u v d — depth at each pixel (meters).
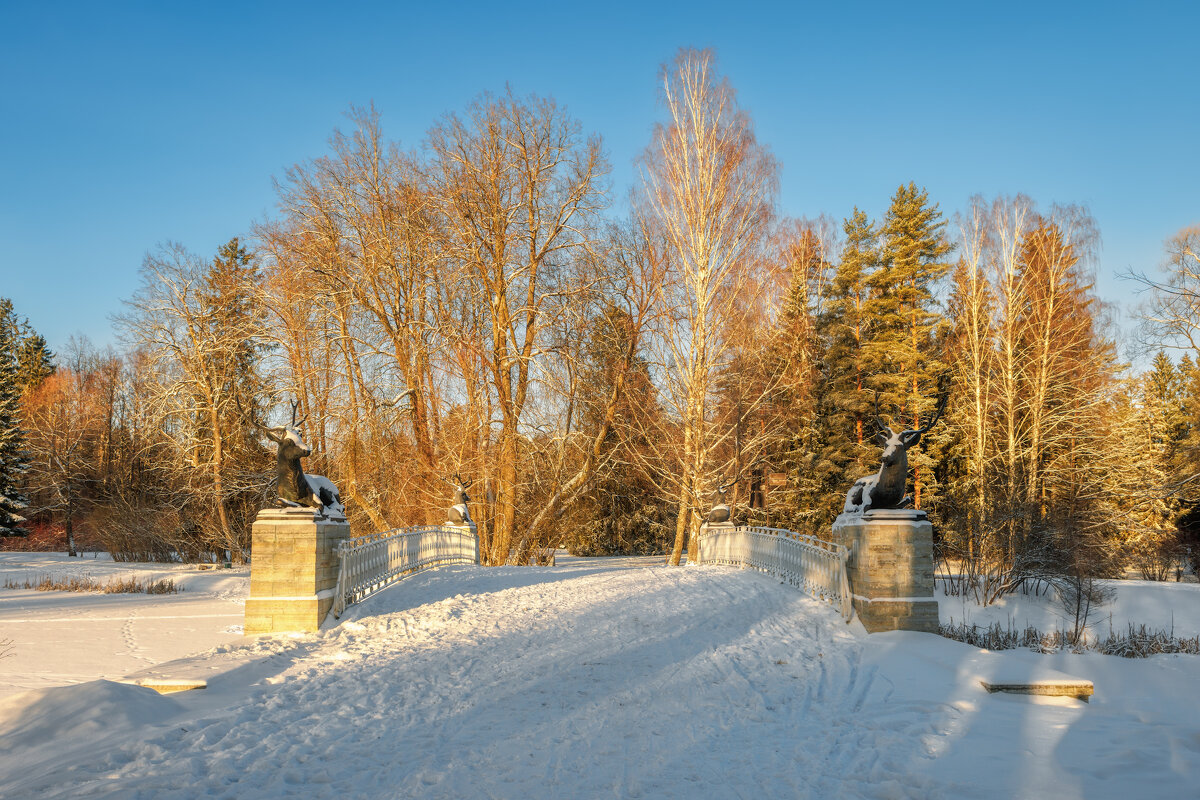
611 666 10.29
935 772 6.18
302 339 31.55
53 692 7.86
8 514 46.62
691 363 29.34
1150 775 6.02
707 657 10.85
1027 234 35.97
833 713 8.16
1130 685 10.62
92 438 58.38
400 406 32.97
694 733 7.42
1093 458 34.88
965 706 8.23
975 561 24.20
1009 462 32.56
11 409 47.88
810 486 39.19
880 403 38.97
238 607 18.75
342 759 6.59
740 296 29.69
